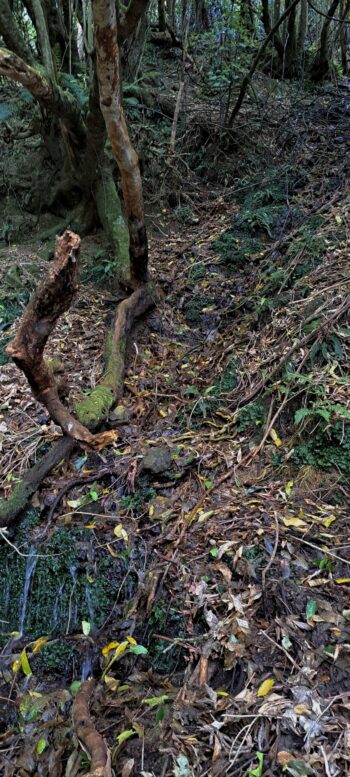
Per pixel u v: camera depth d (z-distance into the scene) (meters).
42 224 5.40
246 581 2.29
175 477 2.84
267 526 2.49
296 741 1.80
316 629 2.08
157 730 1.95
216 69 6.52
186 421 3.28
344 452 2.69
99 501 2.79
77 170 5.00
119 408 3.34
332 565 2.28
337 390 2.88
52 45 5.27
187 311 4.23
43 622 2.57
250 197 5.20
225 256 4.51
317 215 4.43
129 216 3.76
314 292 3.54
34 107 5.17
